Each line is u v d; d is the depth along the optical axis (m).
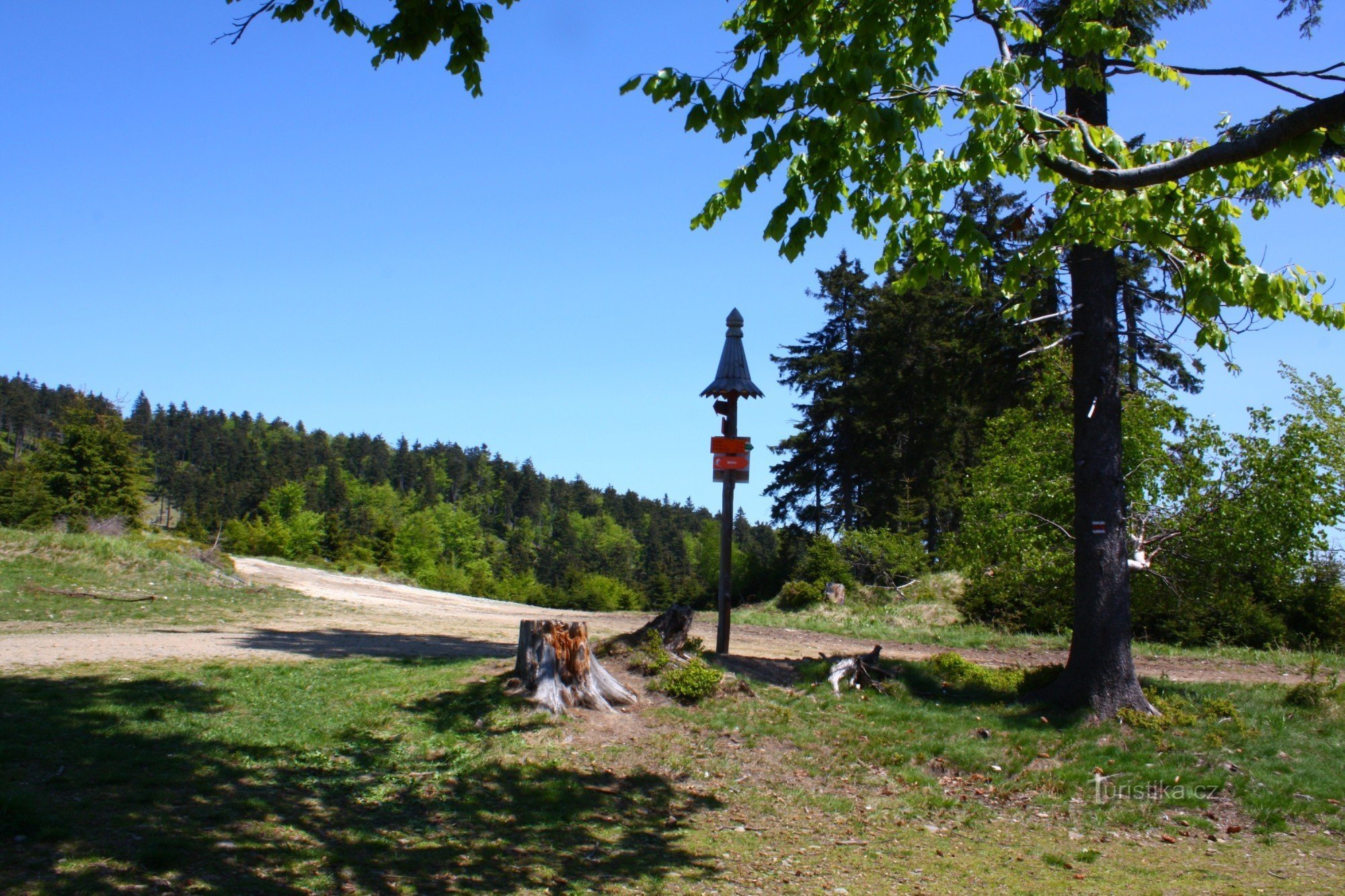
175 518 121.75
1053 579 16.31
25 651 11.50
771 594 33.69
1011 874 6.87
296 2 5.78
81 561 20.56
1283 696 12.30
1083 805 8.50
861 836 7.57
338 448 179.00
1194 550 14.04
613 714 9.69
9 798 6.03
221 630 15.46
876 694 11.29
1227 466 14.22
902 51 5.83
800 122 5.84
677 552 133.88
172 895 5.16
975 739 9.80
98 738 7.73
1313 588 20.11
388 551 80.56
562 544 139.00
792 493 41.25
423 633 17.08
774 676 11.62
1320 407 17.45
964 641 19.77
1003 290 7.97
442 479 163.38
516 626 20.42
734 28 6.60
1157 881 6.80
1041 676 11.73
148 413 163.75
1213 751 9.70
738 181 6.14
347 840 6.42
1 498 44.78
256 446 153.38
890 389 36.50
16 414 124.31
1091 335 10.95
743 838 7.30
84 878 5.20
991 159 5.89
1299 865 7.33
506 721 9.12
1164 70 6.96
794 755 9.23
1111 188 6.16
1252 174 6.97
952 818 8.11
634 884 6.22
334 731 8.69
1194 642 19.38
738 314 12.61
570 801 7.65
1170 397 15.58
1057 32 6.47
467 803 7.40
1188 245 6.89
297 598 22.39
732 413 12.57
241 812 6.59
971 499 18.00
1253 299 6.28
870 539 30.17
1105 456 10.85
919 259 6.64
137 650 12.10
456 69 6.09
